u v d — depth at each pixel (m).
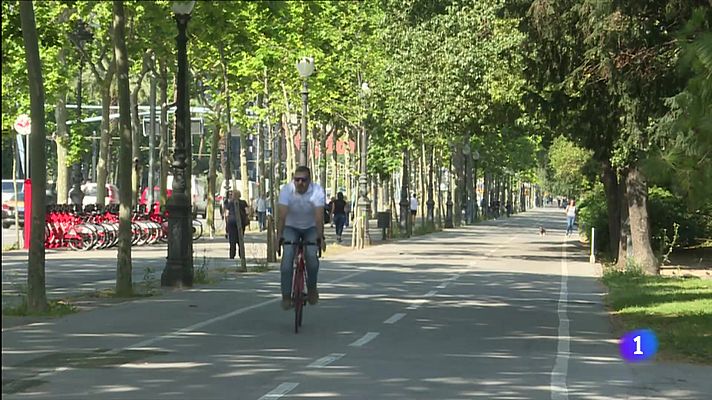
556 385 34.22
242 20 71.31
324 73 127.50
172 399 30.08
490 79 107.88
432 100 114.69
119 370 35.41
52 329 46.94
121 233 63.34
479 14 109.19
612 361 40.75
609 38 59.59
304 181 47.53
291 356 39.47
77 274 82.62
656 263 97.56
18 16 60.94
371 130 158.75
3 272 82.44
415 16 119.00
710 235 136.75
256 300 62.19
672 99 43.06
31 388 31.70
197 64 111.31
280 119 157.50
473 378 35.19
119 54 62.25
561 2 62.50
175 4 54.19
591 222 140.62
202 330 47.31
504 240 174.38
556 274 96.31
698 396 32.97
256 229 189.62
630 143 79.50
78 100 140.38
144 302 60.22
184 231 70.81
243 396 30.72
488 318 56.16
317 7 95.69
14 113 124.06
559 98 74.12
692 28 40.72
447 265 106.19
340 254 125.69
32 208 52.69
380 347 42.78
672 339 46.81
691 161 39.97
